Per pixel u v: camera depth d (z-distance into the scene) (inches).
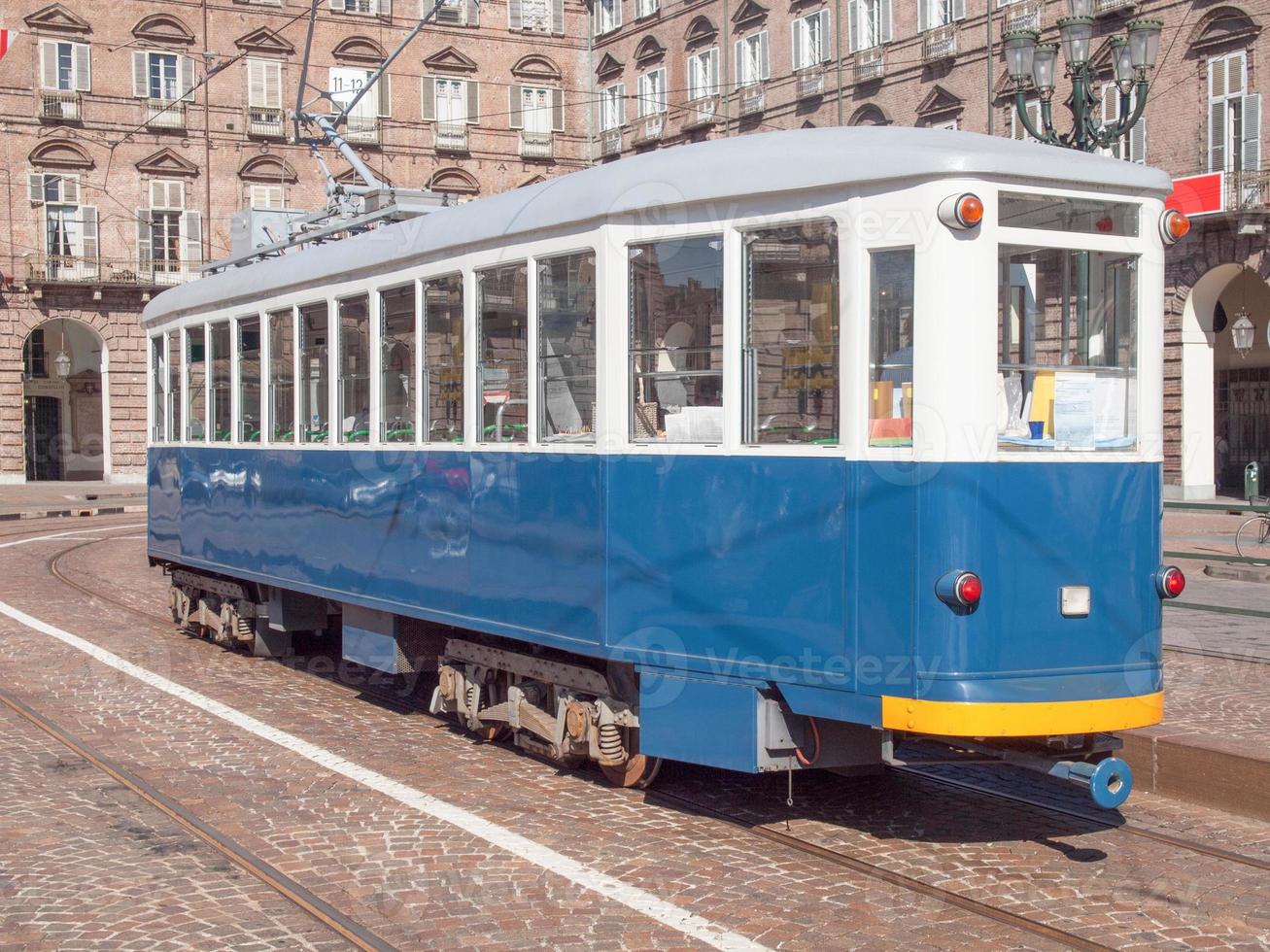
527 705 323.0
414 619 366.3
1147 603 257.0
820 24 1491.1
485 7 1882.4
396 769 325.4
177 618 557.0
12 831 274.1
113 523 1224.2
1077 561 248.7
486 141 1892.2
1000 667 239.9
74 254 1742.1
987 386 241.1
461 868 248.4
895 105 1407.5
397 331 360.2
